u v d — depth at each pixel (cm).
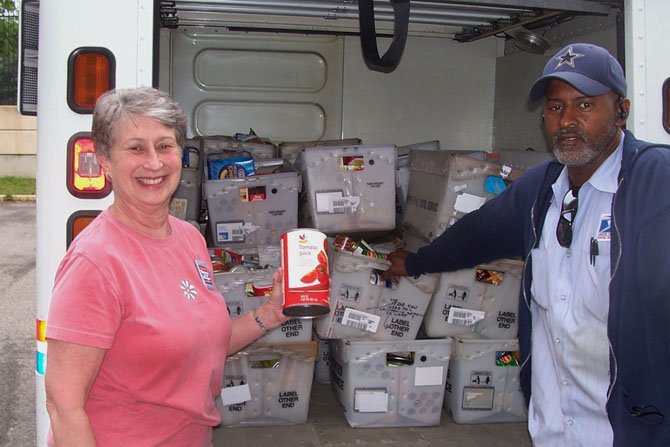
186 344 168
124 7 227
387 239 397
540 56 402
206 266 189
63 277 162
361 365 325
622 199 179
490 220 228
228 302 309
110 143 168
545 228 202
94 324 157
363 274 322
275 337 320
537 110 406
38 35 258
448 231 252
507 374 339
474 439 323
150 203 170
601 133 186
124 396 167
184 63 435
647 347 174
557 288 194
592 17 346
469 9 363
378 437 321
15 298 707
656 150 180
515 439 324
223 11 372
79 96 227
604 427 189
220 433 319
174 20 409
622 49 268
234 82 441
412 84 454
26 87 260
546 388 203
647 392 177
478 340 335
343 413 345
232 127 445
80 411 155
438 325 338
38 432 242
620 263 176
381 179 346
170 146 173
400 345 328
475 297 337
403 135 457
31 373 506
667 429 177
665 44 264
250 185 339
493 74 461
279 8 369
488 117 463
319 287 194
